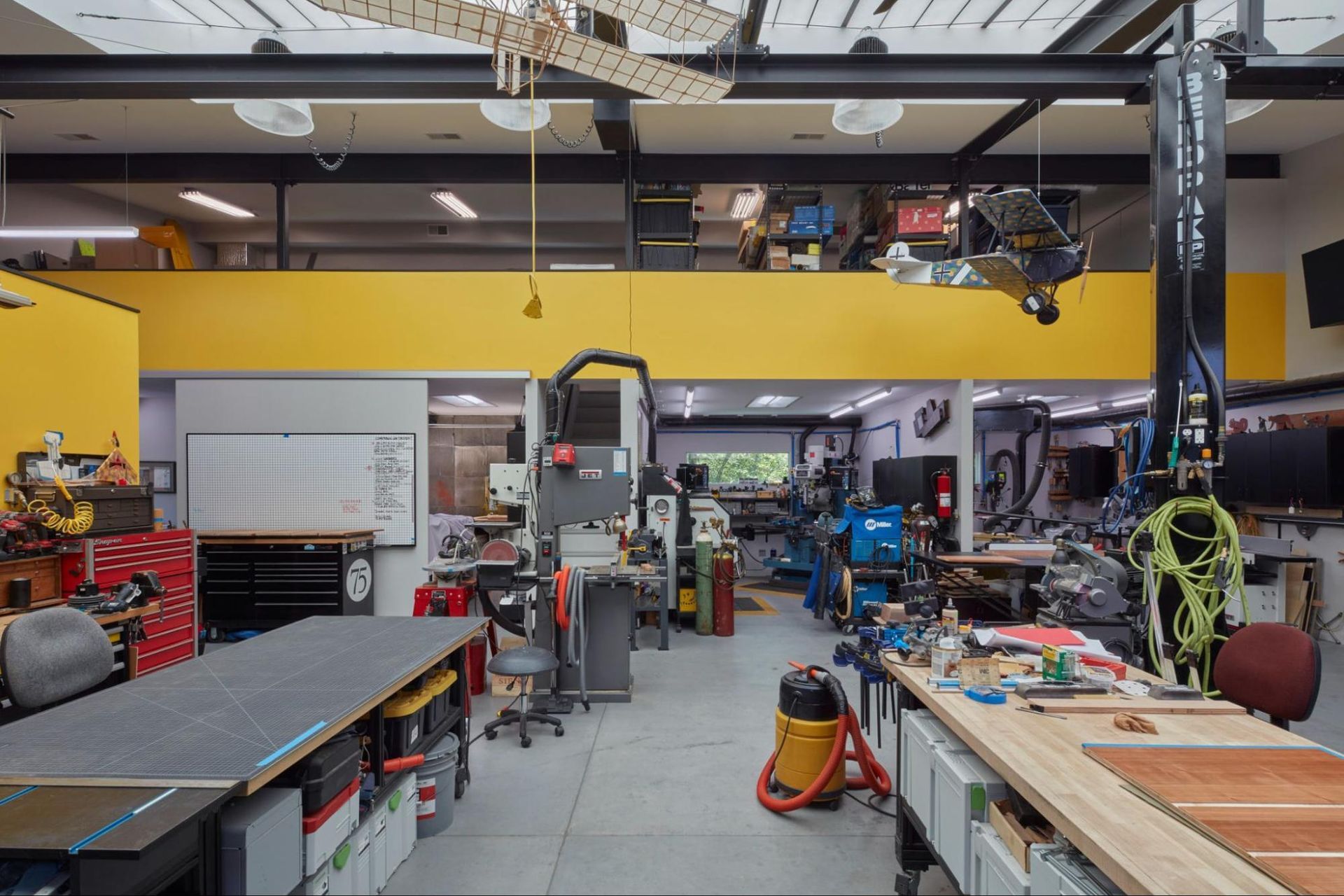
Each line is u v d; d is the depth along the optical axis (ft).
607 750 11.51
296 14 15.65
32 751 5.48
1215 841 4.05
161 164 21.75
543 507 14.23
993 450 34.50
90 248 21.30
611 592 14.11
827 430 38.93
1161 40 12.81
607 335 20.70
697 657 17.58
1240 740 5.68
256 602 18.56
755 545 37.06
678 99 10.29
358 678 7.54
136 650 11.63
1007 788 5.74
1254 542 19.26
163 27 15.69
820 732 9.39
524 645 14.93
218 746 5.60
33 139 20.52
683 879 7.81
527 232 30.86
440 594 15.53
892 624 9.62
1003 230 14.39
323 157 22.12
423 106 18.80
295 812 5.88
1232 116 14.32
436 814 8.82
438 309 20.68
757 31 13.71
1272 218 21.17
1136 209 25.12
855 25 16.28
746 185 24.25
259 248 31.42
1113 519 15.42
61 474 12.82
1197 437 10.46
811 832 8.82
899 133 20.54
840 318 20.83
